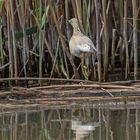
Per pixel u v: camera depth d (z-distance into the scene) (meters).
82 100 12.09
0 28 13.77
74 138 9.00
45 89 12.67
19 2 13.90
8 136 9.31
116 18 15.12
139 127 9.66
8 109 11.60
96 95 12.30
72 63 13.58
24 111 11.40
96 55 14.06
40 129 9.75
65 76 13.89
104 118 10.50
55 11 13.74
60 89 12.64
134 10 13.72
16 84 13.59
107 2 14.63
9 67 13.79
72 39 13.19
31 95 12.38
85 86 12.57
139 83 13.12
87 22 13.65
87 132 9.41
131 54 14.59
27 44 14.13
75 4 13.61
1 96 12.34
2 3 13.19
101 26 14.30
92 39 14.27
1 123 10.30
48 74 14.59
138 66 15.41
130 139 8.83
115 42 15.26
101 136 9.09
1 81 13.41
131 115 10.70
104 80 13.70
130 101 12.00
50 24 14.33
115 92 12.34
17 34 13.87
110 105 11.82
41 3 13.37
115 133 9.27
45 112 11.25
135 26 13.74
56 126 9.94
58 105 11.88
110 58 15.00
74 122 10.23
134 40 13.73
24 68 13.79
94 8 14.14
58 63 14.40
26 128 9.86
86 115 10.80
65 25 14.63
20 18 14.01
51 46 14.56
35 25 14.45
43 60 14.56
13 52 13.85
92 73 13.87
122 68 14.37
